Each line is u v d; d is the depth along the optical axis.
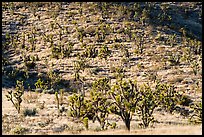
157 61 63.94
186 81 53.88
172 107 38.69
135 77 56.97
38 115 35.16
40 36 78.00
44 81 55.59
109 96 40.91
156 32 79.44
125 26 81.44
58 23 83.56
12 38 76.94
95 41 73.81
